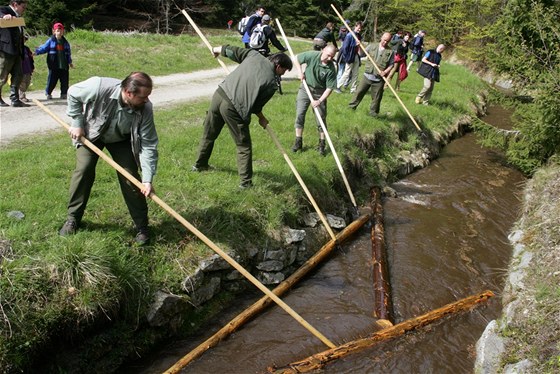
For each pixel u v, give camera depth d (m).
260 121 6.35
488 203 8.66
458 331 5.15
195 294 5.03
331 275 6.08
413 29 32.44
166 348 4.71
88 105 4.27
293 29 35.78
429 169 10.28
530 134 9.18
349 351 4.66
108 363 4.33
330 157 7.97
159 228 5.22
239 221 5.76
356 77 12.61
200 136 7.70
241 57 5.99
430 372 4.58
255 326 5.03
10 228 4.56
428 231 7.39
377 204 7.80
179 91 11.69
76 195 4.63
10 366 3.74
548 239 6.20
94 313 4.25
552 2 9.58
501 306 5.60
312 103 7.36
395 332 4.95
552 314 4.52
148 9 31.89
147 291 4.68
